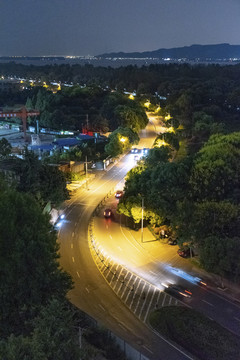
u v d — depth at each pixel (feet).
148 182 257.14
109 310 171.32
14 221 151.53
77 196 328.49
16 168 257.55
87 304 175.73
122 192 327.26
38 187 255.50
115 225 270.26
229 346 143.02
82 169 392.68
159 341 149.69
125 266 212.43
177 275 202.49
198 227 204.03
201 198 248.52
